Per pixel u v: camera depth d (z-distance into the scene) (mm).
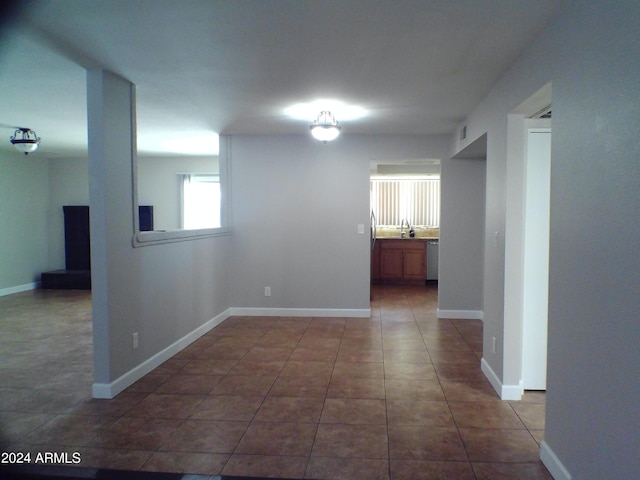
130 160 3139
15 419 2623
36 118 4344
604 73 1602
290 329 4707
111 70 2850
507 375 2875
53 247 7762
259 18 2115
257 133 5172
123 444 2326
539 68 2248
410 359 3709
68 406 2795
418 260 7762
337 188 5223
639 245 1380
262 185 5289
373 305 6004
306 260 5293
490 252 3215
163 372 3410
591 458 1683
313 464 2131
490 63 2691
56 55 2582
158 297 3566
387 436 2400
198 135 5328
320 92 3332
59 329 4738
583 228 1754
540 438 2373
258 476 2033
